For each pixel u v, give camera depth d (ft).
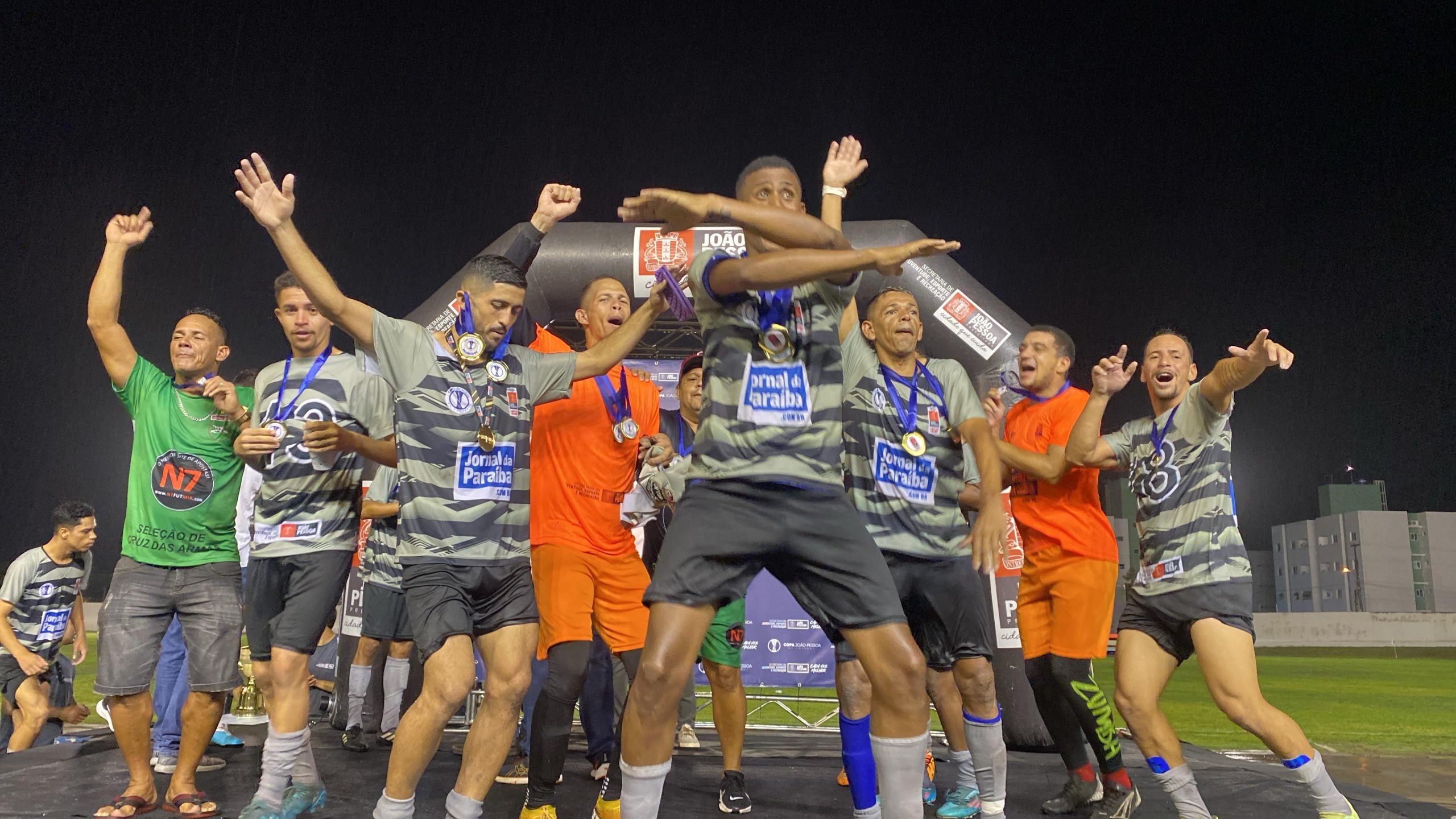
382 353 9.82
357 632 20.49
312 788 12.30
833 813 12.94
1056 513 13.24
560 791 14.05
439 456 9.76
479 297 10.31
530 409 10.46
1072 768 13.21
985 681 11.07
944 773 15.84
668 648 7.42
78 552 20.11
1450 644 86.33
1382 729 26.68
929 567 11.03
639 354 29.17
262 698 20.15
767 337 7.79
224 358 13.16
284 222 9.45
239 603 12.51
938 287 23.99
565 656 11.83
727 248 23.95
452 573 9.63
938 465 11.25
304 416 12.06
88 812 11.87
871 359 11.24
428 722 9.38
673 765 16.72
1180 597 11.28
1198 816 11.18
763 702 26.86
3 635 18.72
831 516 7.74
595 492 12.53
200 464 12.35
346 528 11.97
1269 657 67.51
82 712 20.47
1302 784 14.71
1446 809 13.61
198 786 13.84
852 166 9.27
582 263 24.11
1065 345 14.51
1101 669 48.06
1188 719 29.17
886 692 7.87
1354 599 141.79
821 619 8.16
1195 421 11.60
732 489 7.59
